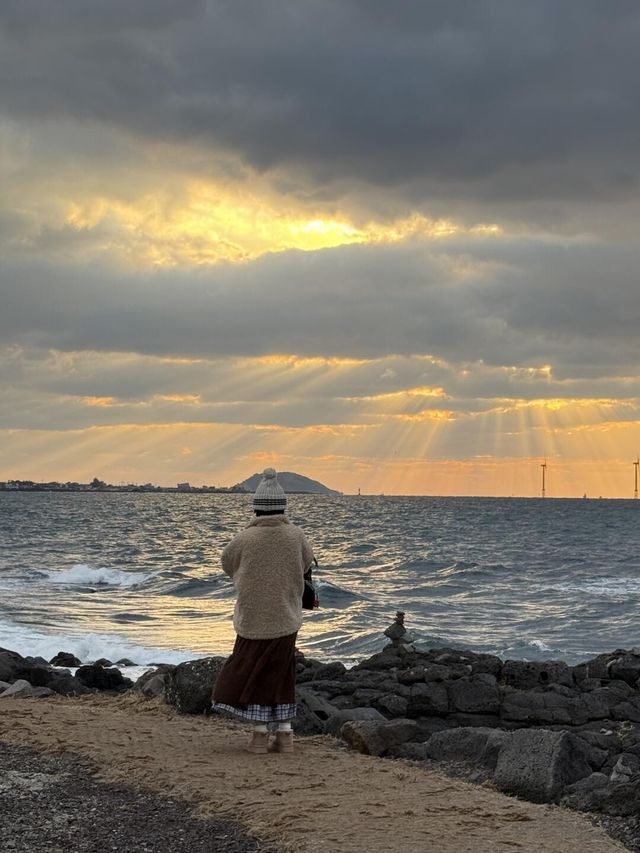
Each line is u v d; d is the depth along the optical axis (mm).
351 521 103625
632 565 49312
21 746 7738
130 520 105312
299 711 9656
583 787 6902
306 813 5926
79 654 20109
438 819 5848
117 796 6422
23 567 46500
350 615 28891
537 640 24062
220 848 5441
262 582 7613
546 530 85688
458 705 11156
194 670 9781
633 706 11266
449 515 124812
